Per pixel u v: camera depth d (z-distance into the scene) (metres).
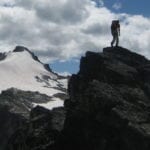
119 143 62.34
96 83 68.50
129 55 77.88
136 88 69.81
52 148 72.00
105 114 64.12
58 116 84.75
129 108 64.44
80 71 77.56
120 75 71.00
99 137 63.78
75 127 66.69
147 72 73.69
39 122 88.25
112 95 65.94
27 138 81.06
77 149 66.31
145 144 60.91
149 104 66.38
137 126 61.81
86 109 65.69
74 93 76.69
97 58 75.00
